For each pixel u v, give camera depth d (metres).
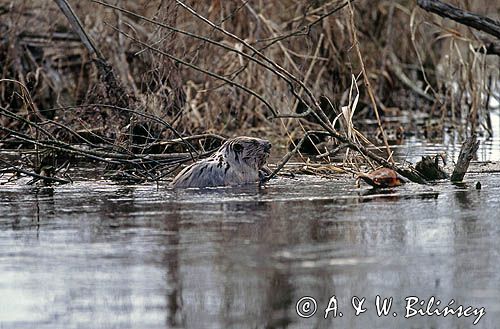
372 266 8.59
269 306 7.68
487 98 19.28
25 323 7.43
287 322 7.38
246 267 8.59
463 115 19.91
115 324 7.36
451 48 18.78
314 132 13.25
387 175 12.58
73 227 10.27
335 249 9.13
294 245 9.29
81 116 16.00
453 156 15.79
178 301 7.80
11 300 7.88
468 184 12.71
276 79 18.05
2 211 11.23
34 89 18.55
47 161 14.73
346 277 8.30
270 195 12.05
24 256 9.09
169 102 16.16
